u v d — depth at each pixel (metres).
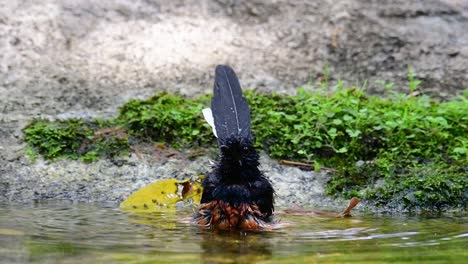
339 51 14.91
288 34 15.23
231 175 8.62
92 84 13.51
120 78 13.74
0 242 7.68
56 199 10.34
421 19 15.68
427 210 10.25
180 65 14.20
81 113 12.58
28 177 10.92
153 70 14.02
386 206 10.34
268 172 11.17
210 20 15.36
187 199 10.07
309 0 15.90
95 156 11.44
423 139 11.84
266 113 12.34
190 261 6.95
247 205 8.59
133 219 9.08
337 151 11.54
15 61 13.87
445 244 7.81
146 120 12.01
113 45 14.54
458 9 15.80
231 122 9.48
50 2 15.27
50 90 13.21
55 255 7.12
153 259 7.00
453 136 12.07
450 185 10.63
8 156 11.32
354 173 11.12
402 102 12.95
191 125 12.04
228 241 7.91
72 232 8.24
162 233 8.28
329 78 14.26
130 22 15.11
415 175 10.94
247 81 13.89
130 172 11.13
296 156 11.62
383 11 15.78
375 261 7.02
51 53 14.20
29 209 9.62
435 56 14.88
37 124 11.99
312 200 10.59
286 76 14.18
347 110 12.30
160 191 10.05
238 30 15.21
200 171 11.16
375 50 14.97
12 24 14.69
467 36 15.36
